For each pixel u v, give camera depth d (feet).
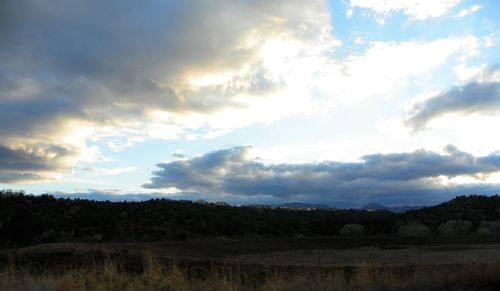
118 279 38.40
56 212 270.46
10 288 33.55
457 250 222.69
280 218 369.91
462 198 442.91
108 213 294.25
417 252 214.48
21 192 283.18
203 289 38.19
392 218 385.09
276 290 38.81
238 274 52.75
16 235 217.15
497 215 384.68
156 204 340.39
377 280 41.34
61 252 100.63
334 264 150.41
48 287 33.55
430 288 38.42
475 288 37.58
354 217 380.78
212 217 325.01
